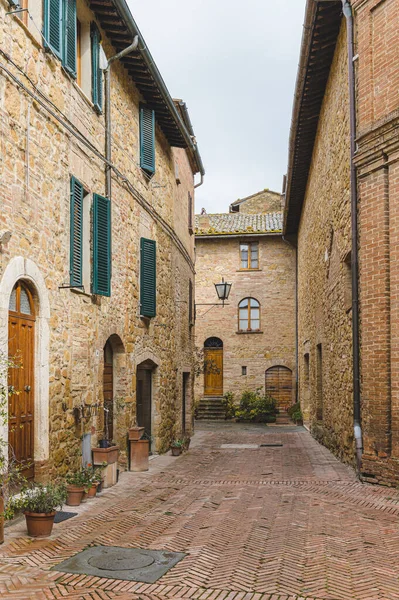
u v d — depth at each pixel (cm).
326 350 1412
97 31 988
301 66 1233
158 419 1373
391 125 889
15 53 705
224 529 668
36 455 752
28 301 751
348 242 1052
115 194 1080
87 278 937
